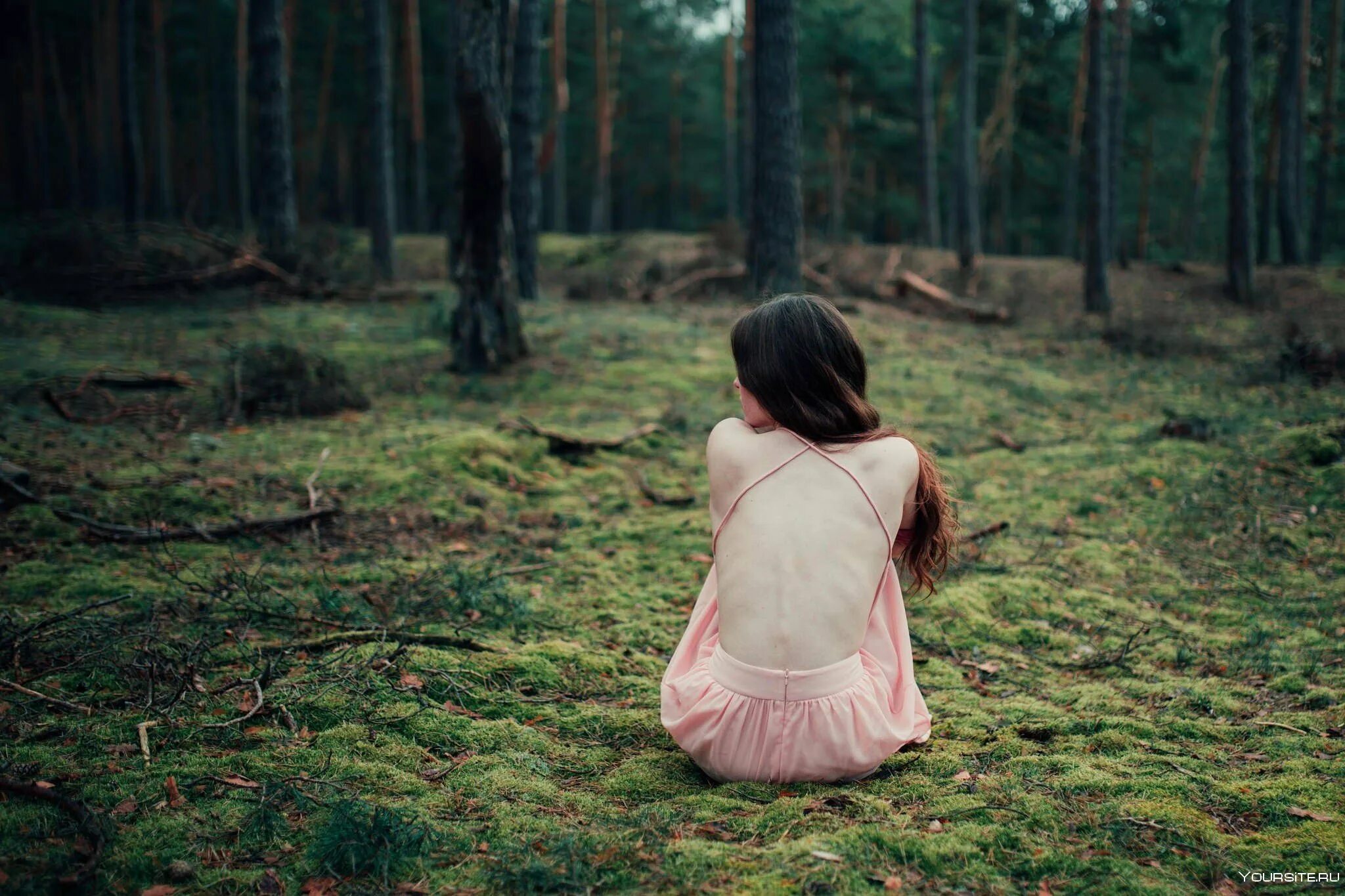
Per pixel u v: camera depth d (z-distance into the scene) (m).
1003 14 31.36
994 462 6.67
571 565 4.62
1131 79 32.56
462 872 2.03
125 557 4.28
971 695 3.31
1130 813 2.28
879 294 16.17
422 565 4.43
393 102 37.22
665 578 4.52
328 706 2.87
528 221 13.88
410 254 23.02
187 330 10.59
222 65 34.62
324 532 4.83
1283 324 13.30
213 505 5.00
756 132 11.24
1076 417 8.30
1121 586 4.55
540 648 3.49
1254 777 2.56
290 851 2.10
